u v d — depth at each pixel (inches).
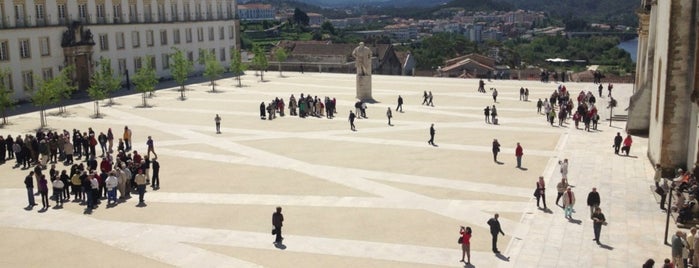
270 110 2442.2
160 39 3809.1
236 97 3073.3
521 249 1096.2
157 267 1042.1
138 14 3627.0
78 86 3255.4
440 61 6840.6
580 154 1792.6
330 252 1091.3
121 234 1194.6
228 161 1754.4
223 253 1094.4
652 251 1079.6
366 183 1513.3
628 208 1304.1
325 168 1659.7
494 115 2297.0
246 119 2440.9
